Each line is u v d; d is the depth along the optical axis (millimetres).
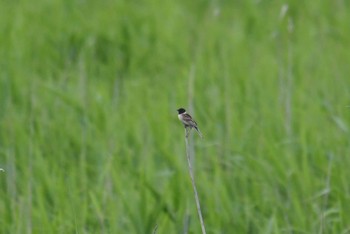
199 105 13375
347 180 10836
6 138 12250
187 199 10195
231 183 10711
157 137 12273
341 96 13898
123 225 9922
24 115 13008
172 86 14703
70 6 20172
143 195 9977
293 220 9867
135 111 13375
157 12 19656
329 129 12281
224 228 9797
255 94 13977
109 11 19234
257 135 12117
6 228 9758
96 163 11672
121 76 15695
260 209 10164
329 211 9672
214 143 11484
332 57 15766
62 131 12359
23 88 14312
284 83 14484
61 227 9484
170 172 10828
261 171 10844
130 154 11531
